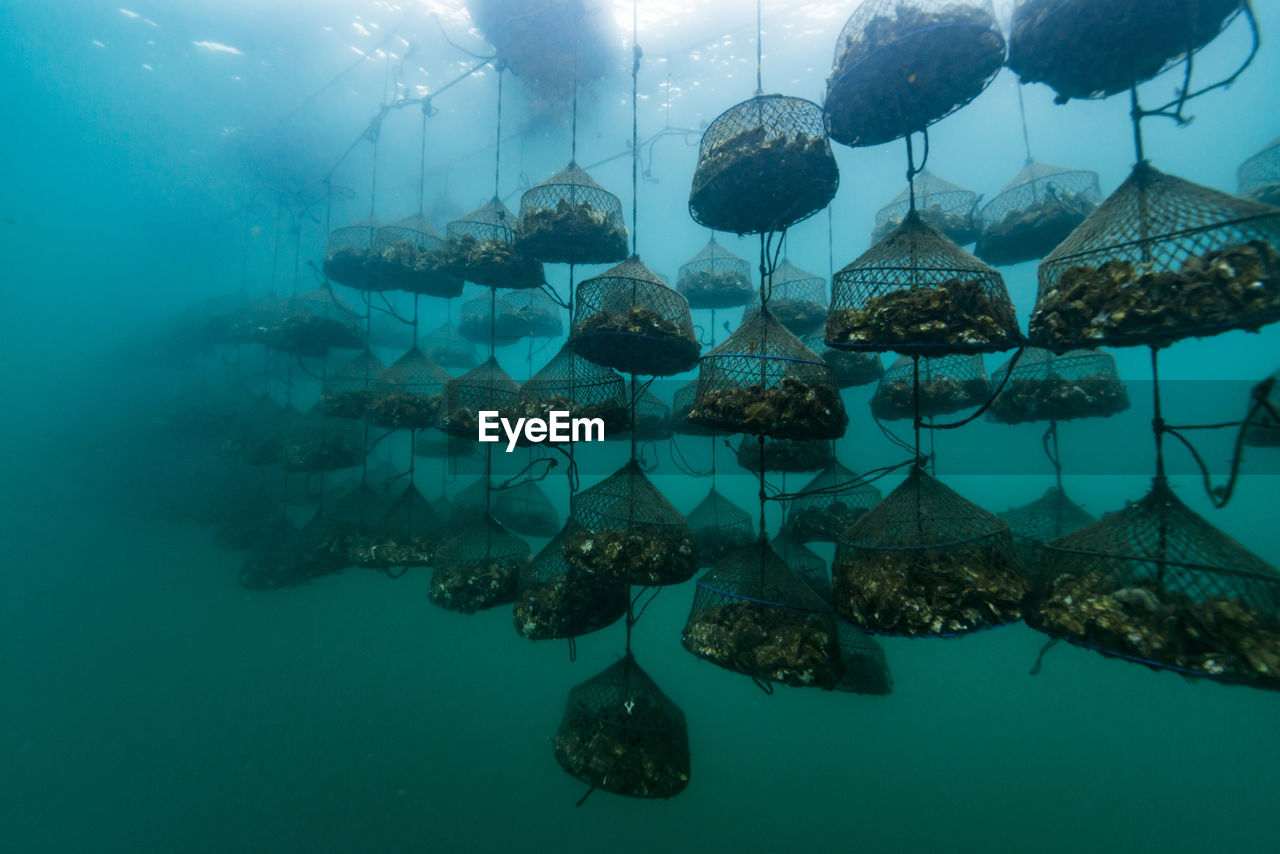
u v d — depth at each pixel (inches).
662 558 163.2
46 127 502.9
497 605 211.8
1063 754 366.6
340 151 490.6
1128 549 108.2
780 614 147.8
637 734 171.8
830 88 135.3
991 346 109.7
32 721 409.1
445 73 426.9
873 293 126.5
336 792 354.3
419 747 395.9
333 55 424.5
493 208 230.5
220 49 426.0
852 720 416.2
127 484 535.2
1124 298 94.2
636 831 323.3
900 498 134.8
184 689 450.0
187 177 547.8
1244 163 190.9
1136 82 119.6
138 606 547.8
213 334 437.4
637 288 166.2
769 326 153.3
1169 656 96.6
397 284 269.9
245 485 402.0
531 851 309.0
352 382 270.8
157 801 346.6
